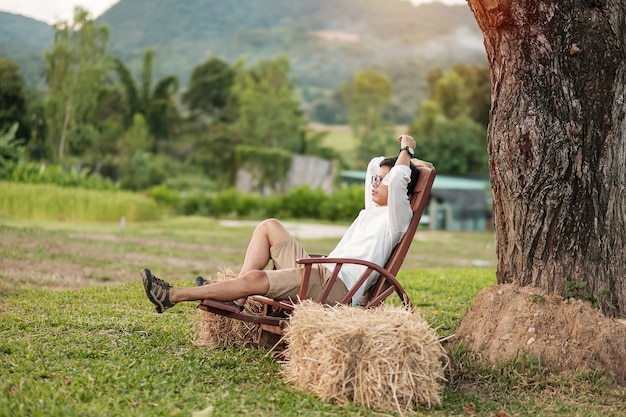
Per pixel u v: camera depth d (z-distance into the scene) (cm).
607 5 460
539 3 455
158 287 450
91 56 4322
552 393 423
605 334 448
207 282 489
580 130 462
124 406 368
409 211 484
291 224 2870
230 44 10169
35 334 516
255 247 494
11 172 2541
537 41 460
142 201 2353
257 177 4647
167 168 4644
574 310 460
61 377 404
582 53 459
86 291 714
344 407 381
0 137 2773
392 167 508
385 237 487
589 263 470
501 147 477
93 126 4409
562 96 462
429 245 2027
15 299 661
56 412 348
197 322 584
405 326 395
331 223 3164
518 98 468
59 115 4244
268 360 475
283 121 5097
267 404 382
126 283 773
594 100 462
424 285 819
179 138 5119
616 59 462
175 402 376
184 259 1191
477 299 496
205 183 4553
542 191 469
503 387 432
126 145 4512
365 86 6053
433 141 5147
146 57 5103
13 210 1939
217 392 397
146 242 1441
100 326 548
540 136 464
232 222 2792
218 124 5106
